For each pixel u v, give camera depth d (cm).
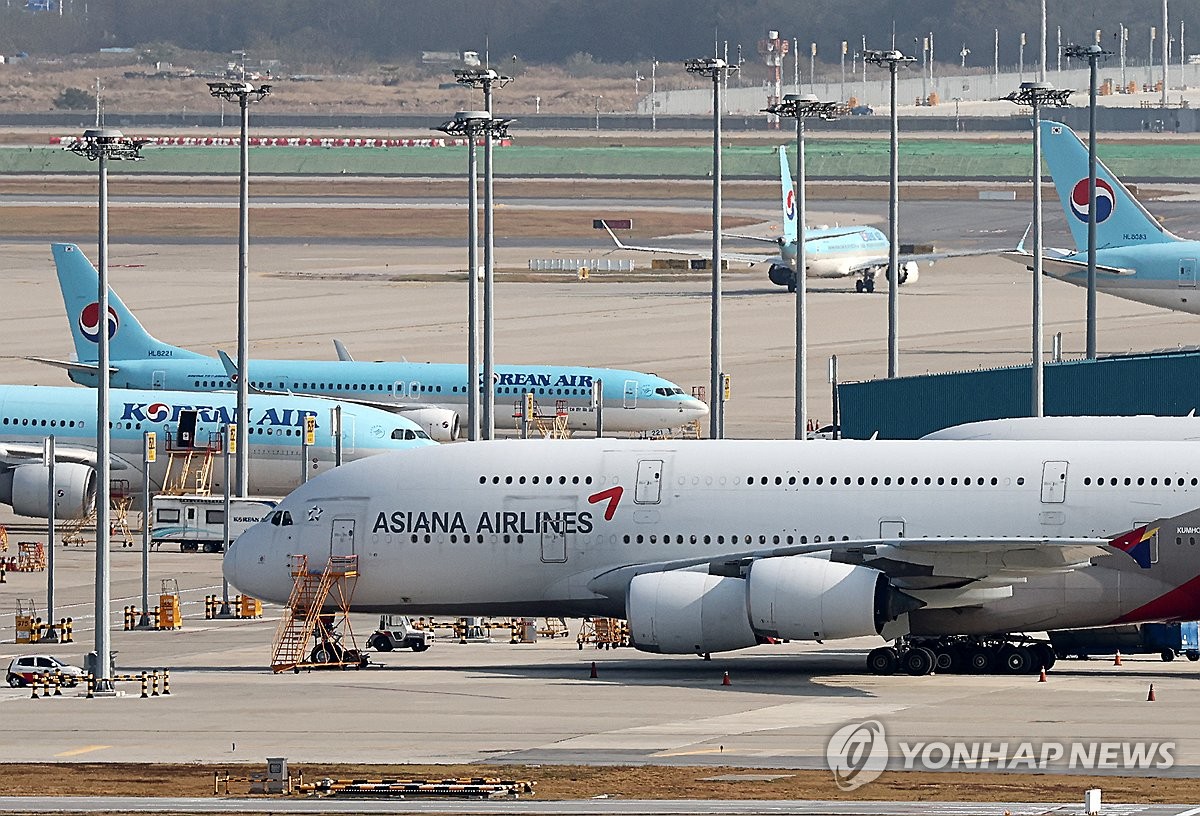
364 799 17412
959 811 16662
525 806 17012
